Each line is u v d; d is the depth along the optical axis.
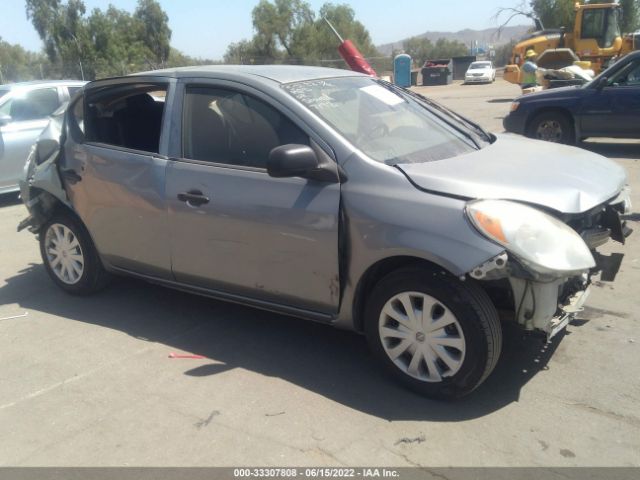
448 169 3.48
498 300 3.46
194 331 4.49
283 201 3.67
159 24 52.16
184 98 4.24
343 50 7.45
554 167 3.65
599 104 10.07
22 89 9.06
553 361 3.79
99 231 4.72
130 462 3.08
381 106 4.20
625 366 3.71
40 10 46.03
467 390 3.34
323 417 3.36
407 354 3.54
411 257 3.37
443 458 2.99
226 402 3.55
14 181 8.86
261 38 51.38
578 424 3.19
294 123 3.74
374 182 3.45
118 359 4.12
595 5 20.23
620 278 5.01
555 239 3.11
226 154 4.01
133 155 4.44
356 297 3.60
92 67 40.97
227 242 3.96
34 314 4.94
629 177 8.52
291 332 4.40
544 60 20.83
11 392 3.79
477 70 38.19
